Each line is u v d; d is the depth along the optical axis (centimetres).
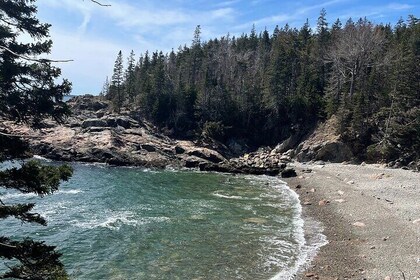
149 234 2812
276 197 4241
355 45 8331
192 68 11169
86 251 2459
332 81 8338
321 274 2075
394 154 6512
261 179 5638
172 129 8912
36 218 1138
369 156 6788
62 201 3788
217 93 8900
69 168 1154
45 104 1549
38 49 1542
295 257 2350
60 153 6569
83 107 9856
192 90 9081
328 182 4981
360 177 5197
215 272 2139
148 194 4294
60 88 1603
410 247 2386
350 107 7256
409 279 1934
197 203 3878
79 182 4856
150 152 7050
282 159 7512
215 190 4659
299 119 8381
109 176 5409
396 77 6719
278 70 8594
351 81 7894
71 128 7381
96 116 8881
